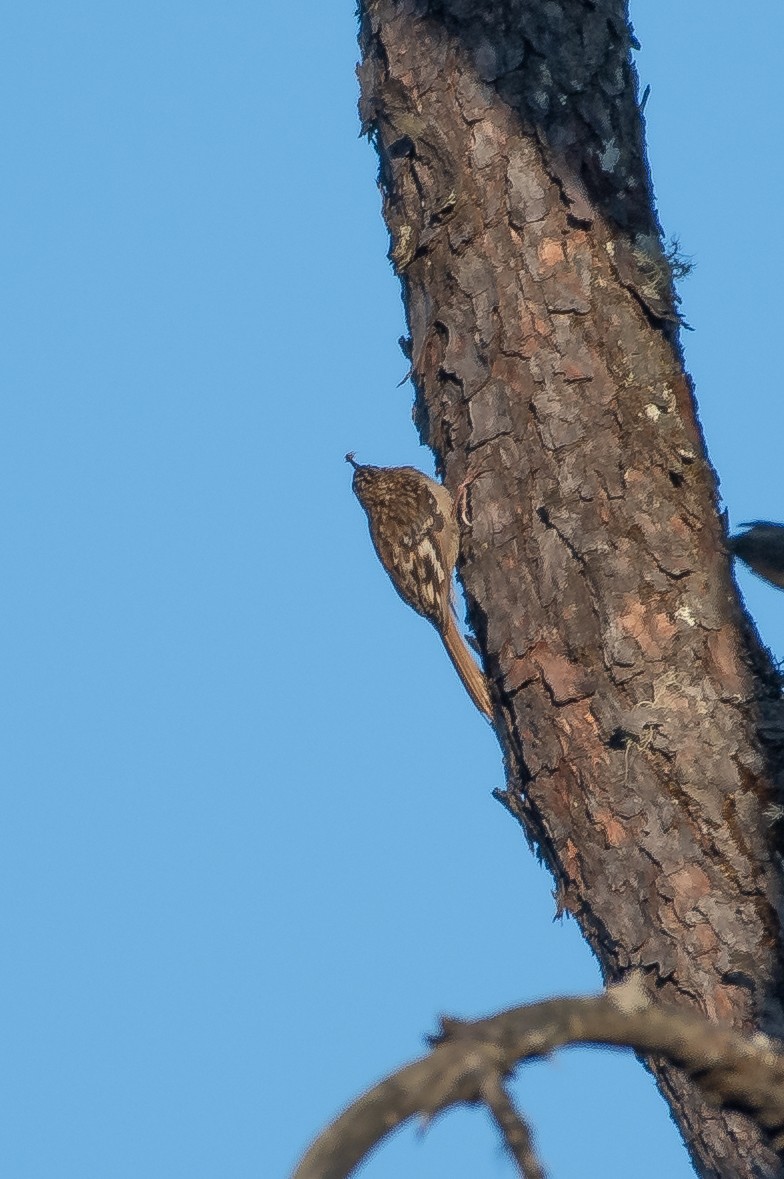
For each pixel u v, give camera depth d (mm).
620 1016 4703
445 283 9367
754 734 8125
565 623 8453
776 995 7578
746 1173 7414
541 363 8984
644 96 9680
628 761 8109
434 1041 4500
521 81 9484
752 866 7848
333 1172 4195
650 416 8859
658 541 8547
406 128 9570
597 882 8055
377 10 9898
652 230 9336
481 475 8945
